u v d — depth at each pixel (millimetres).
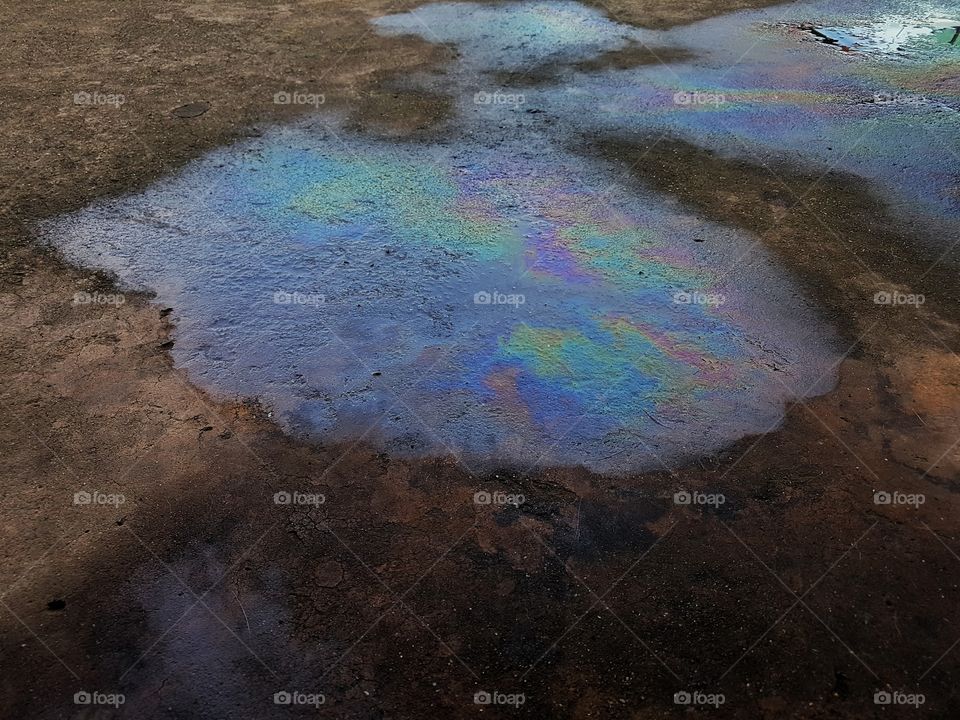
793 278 4469
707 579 2807
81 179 5449
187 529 2977
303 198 5293
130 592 2746
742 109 6668
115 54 7691
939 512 3039
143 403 3553
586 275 4527
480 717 2395
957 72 7465
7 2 9148
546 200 5305
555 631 2641
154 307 4203
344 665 2535
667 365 3834
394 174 5617
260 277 4477
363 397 3621
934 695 2451
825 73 7484
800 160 5824
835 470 3227
